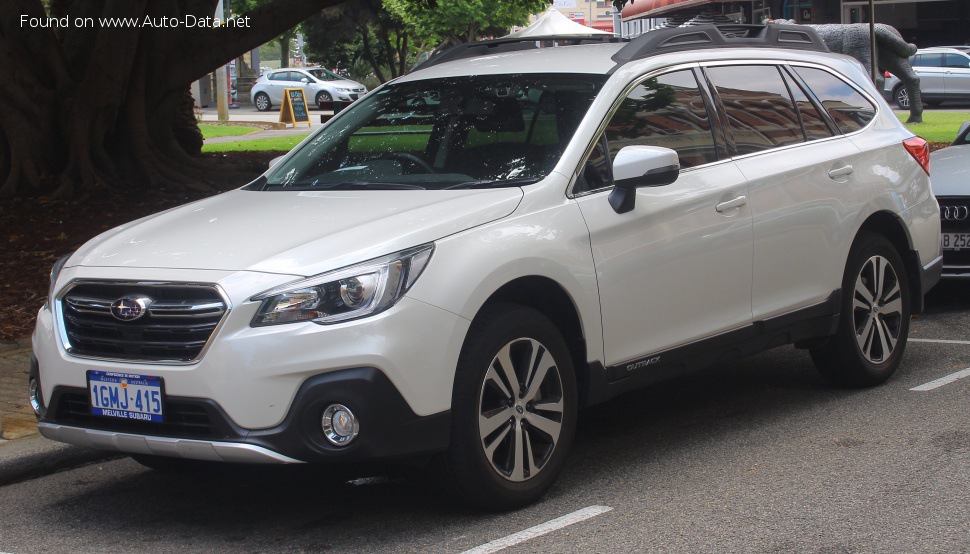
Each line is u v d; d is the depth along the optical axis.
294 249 4.41
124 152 14.40
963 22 38.47
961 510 4.61
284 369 4.14
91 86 13.72
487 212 4.68
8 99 13.58
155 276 4.42
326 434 4.18
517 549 4.34
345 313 4.21
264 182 5.78
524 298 4.92
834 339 6.48
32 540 4.68
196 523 4.84
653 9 38.59
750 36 6.74
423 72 6.17
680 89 5.74
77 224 11.96
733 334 5.70
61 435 4.64
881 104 7.04
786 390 6.80
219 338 4.21
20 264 10.21
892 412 6.17
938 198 8.74
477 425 4.50
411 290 4.30
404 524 4.68
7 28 13.64
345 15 48.53
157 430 4.38
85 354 4.55
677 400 6.71
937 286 10.27
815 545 4.28
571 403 4.94
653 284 5.26
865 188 6.51
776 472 5.21
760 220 5.81
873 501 4.75
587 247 4.95
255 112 45.50
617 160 5.01
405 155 5.45
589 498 4.93
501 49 6.59
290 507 5.00
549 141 5.19
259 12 14.73
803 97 6.48
